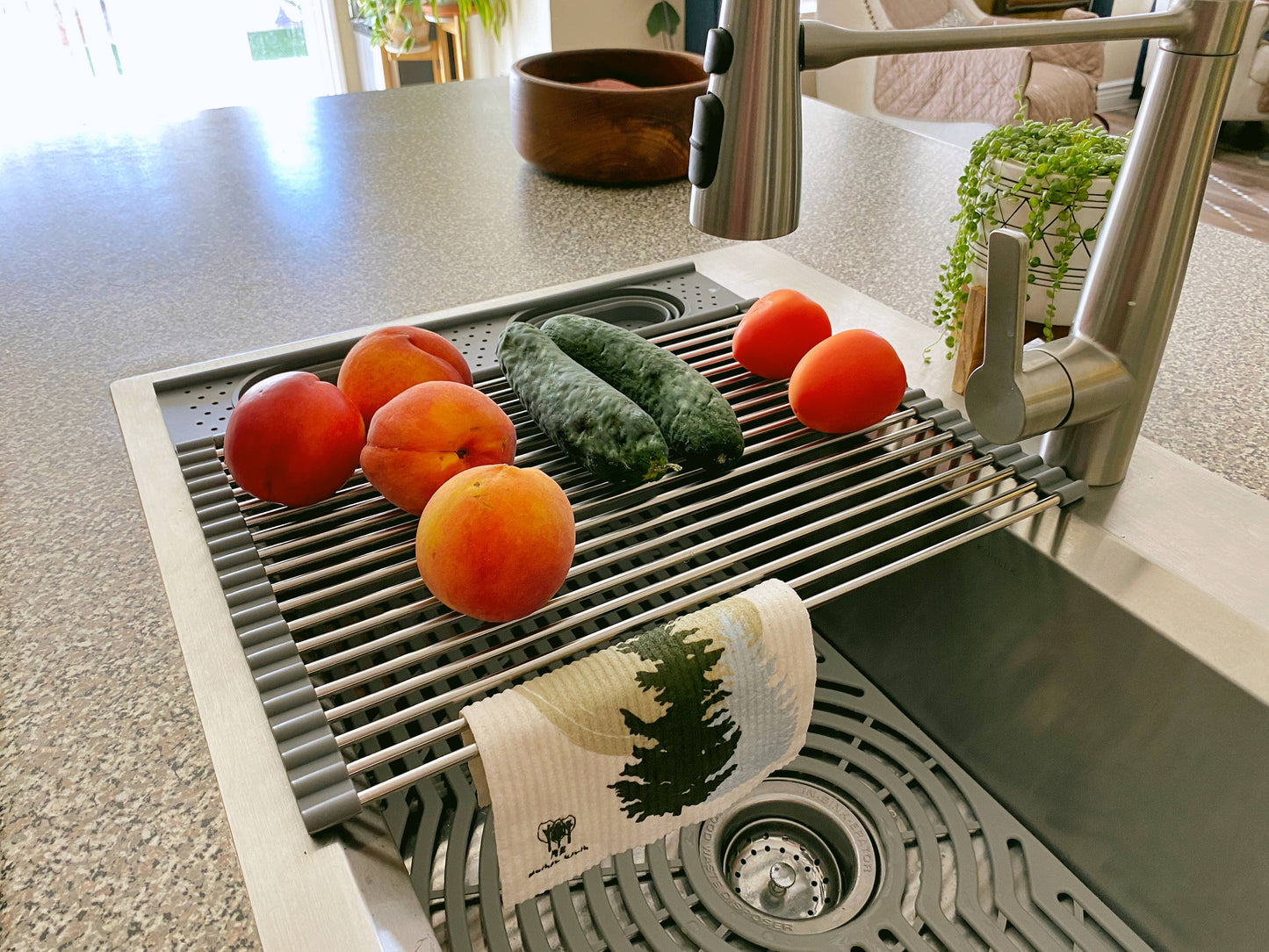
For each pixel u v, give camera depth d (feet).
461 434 1.57
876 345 1.82
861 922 1.74
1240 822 1.54
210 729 1.29
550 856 1.31
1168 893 1.67
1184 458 1.96
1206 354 2.36
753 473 1.98
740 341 2.08
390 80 11.34
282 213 3.22
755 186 1.41
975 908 1.74
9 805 1.22
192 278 2.76
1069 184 1.77
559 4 9.78
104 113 4.31
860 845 1.89
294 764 1.20
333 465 1.63
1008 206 1.87
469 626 1.78
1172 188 1.51
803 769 2.01
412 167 3.65
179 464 1.84
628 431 1.65
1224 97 1.45
